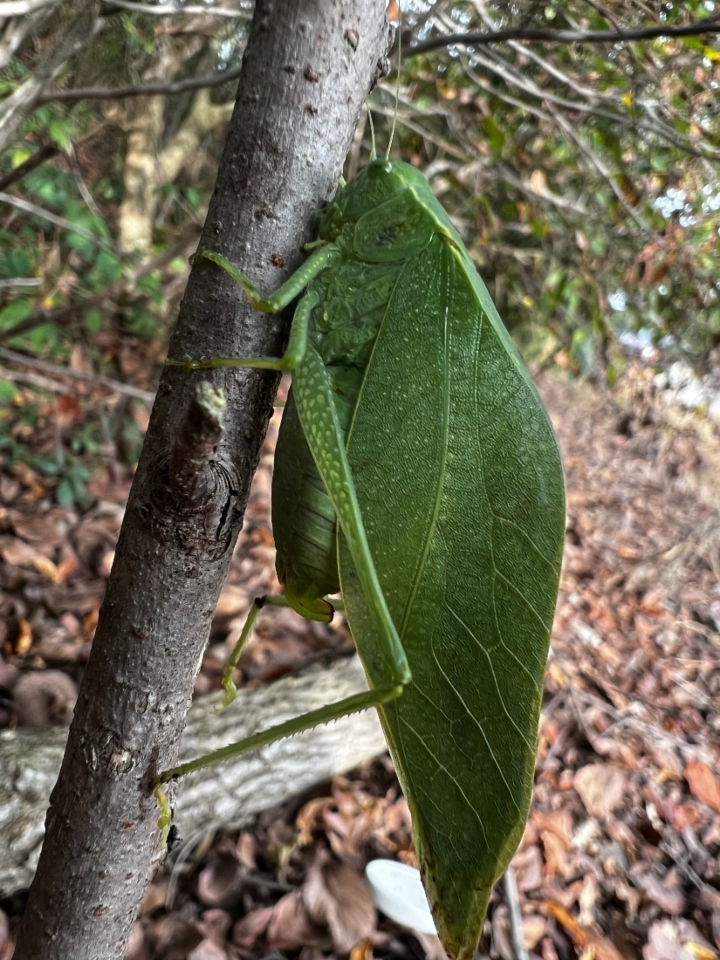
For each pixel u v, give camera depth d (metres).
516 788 0.06
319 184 0.05
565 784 0.15
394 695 0.05
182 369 0.05
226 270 0.05
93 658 0.05
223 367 0.05
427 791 0.06
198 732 0.11
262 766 0.11
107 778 0.05
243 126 0.05
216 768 0.11
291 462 0.06
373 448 0.06
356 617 0.06
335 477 0.06
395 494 0.06
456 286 0.06
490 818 0.06
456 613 0.06
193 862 0.11
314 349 0.06
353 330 0.06
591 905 0.12
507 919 0.11
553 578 0.06
